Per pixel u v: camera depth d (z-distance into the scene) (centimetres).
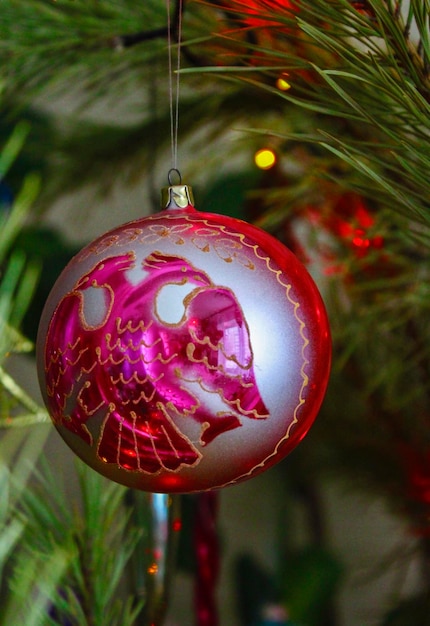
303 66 37
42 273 57
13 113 50
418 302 47
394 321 49
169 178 38
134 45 46
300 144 47
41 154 53
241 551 63
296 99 36
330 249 50
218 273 33
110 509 43
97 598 41
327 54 40
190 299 33
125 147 52
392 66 35
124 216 65
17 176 54
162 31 44
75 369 33
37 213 56
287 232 50
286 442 34
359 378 52
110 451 34
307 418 35
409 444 52
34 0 46
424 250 46
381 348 52
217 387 33
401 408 52
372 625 56
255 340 33
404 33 35
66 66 48
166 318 33
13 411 46
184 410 33
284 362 33
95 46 47
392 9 35
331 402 53
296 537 63
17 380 60
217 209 50
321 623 58
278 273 34
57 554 37
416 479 52
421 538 55
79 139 52
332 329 50
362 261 47
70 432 34
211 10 45
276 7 38
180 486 34
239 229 35
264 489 63
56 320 34
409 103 34
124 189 60
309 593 58
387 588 63
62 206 64
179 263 33
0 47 47
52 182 53
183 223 34
